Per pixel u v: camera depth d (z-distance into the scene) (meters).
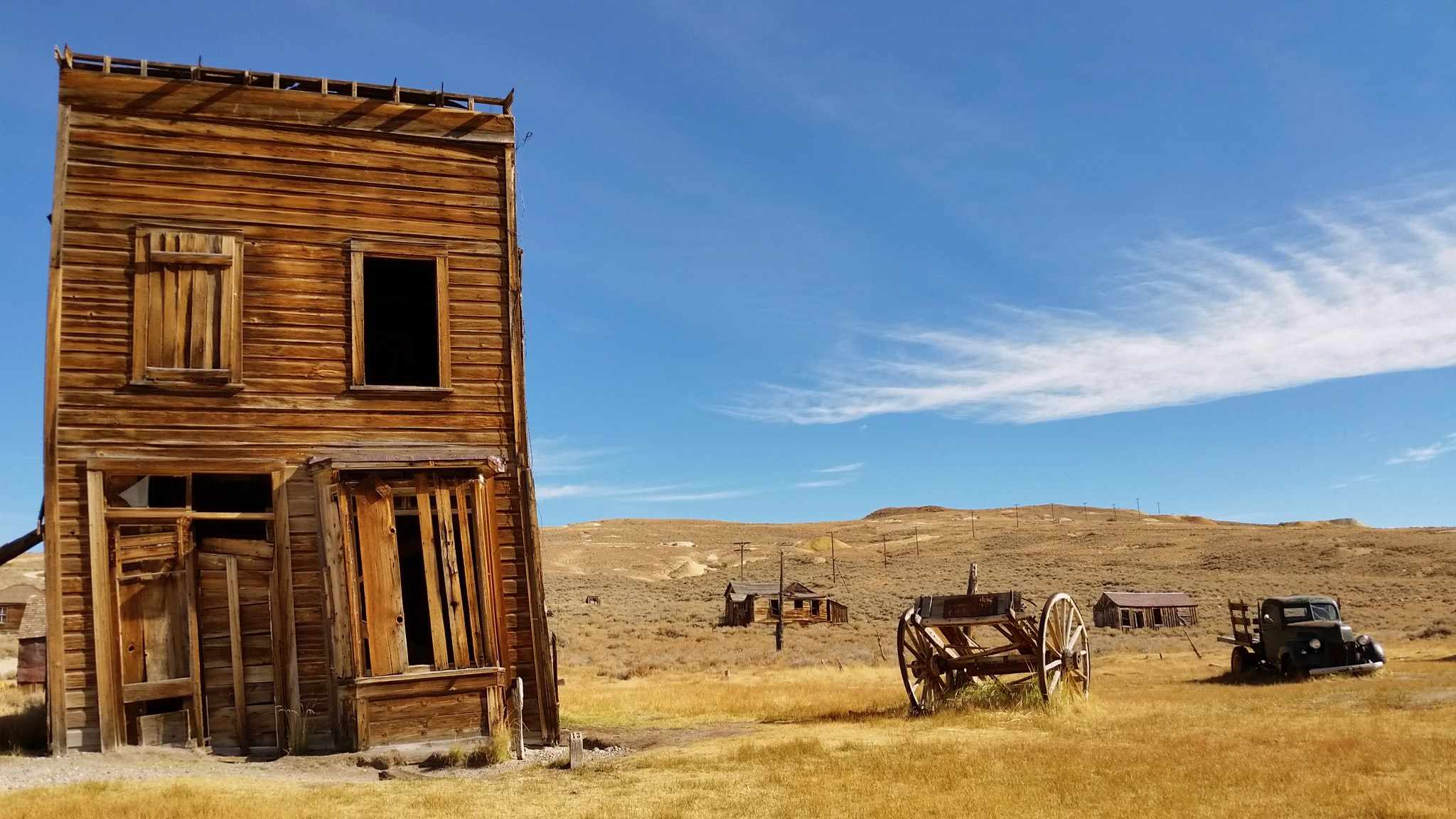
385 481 16.27
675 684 31.98
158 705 15.80
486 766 14.72
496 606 16.41
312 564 16.23
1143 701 20.78
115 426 15.70
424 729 15.69
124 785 12.12
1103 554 124.56
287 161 17.05
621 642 54.97
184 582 15.89
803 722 19.30
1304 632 25.06
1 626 56.81
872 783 11.66
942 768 12.35
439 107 17.94
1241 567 105.81
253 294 16.58
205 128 16.73
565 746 16.75
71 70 16.30
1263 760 12.14
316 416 16.59
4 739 16.34
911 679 25.39
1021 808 9.95
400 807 10.87
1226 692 22.08
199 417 16.08
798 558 137.50
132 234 16.17
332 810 10.52
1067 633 19.81
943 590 93.81
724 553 146.50
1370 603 71.00
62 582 15.23
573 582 105.62
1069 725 16.67
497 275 17.91
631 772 13.27
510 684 16.62
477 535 16.48
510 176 18.14
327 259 17.03
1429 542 108.00
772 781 12.09
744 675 36.09
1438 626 43.44
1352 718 16.03
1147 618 69.38
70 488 15.44
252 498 20.19
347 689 15.54
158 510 15.80
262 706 15.89
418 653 21.33
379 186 17.45
